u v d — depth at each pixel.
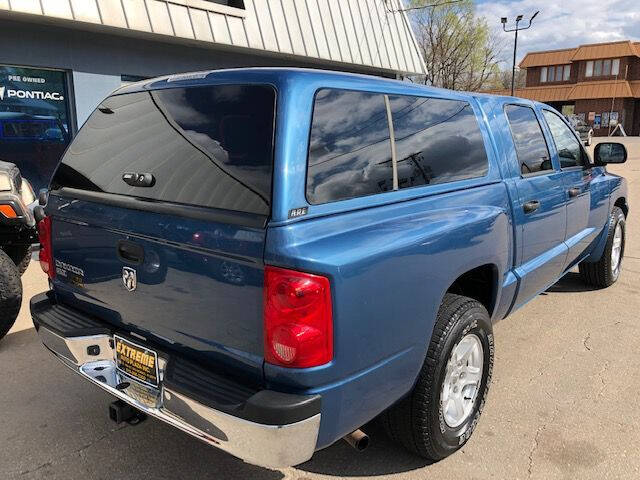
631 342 4.39
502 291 3.32
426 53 36.03
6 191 4.34
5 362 3.98
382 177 2.50
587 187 4.66
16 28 8.34
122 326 2.65
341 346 2.10
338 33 13.05
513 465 2.86
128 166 2.61
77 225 2.76
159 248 2.34
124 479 2.75
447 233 2.60
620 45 52.59
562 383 3.72
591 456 2.93
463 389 2.94
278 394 2.05
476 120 3.32
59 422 3.25
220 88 2.39
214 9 10.45
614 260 5.73
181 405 2.23
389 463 2.89
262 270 2.02
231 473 2.81
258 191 2.08
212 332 2.22
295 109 2.17
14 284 3.99
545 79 57.34
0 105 8.52
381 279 2.23
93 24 8.73
